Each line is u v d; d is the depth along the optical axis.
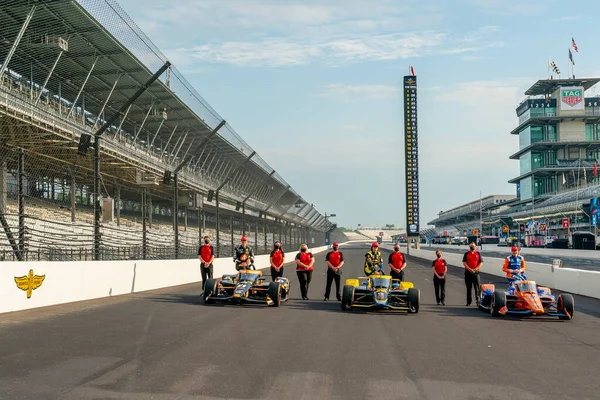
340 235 162.75
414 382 6.50
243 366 7.17
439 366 7.42
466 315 13.42
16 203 22.47
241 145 32.00
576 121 134.75
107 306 13.88
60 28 21.00
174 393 5.81
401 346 8.94
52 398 5.52
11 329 9.91
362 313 13.59
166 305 14.34
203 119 25.33
